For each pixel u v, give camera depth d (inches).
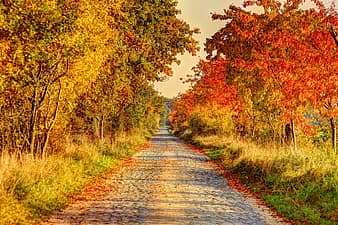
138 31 1432.1
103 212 549.0
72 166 837.2
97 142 1460.4
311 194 636.7
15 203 515.8
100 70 1147.9
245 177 922.1
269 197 679.7
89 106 1364.4
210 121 2137.1
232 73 1334.9
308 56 936.3
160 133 5492.1
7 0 546.0
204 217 531.2
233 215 551.5
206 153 1715.1
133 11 1386.6
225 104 1598.2
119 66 1369.3
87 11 745.0
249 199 685.3
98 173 944.9
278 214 569.6
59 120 949.2
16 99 803.4
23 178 591.2
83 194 682.8
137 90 1919.3
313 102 940.0
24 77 673.6
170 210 569.6
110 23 1075.9
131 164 1242.6
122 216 526.3
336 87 895.7
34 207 531.2
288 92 989.2
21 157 722.2
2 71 617.6
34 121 796.6
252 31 1157.7
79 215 528.7
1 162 646.5
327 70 904.9
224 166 1202.0
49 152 920.3
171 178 928.9
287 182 746.8
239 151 1273.4
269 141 1382.9
